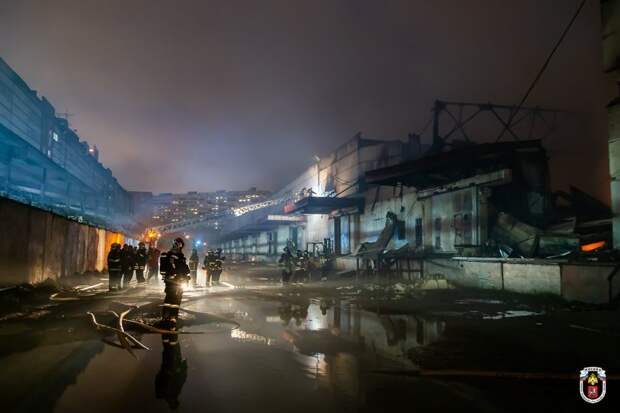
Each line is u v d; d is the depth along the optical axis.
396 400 4.63
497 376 5.44
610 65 14.35
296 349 6.92
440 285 17.19
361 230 32.91
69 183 36.53
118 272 15.74
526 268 14.29
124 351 6.71
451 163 20.95
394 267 22.30
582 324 8.97
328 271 26.23
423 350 6.82
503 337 7.79
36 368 5.70
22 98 36.88
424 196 23.98
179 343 7.36
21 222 12.90
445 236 21.78
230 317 10.38
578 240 15.41
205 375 5.45
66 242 17.73
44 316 9.59
